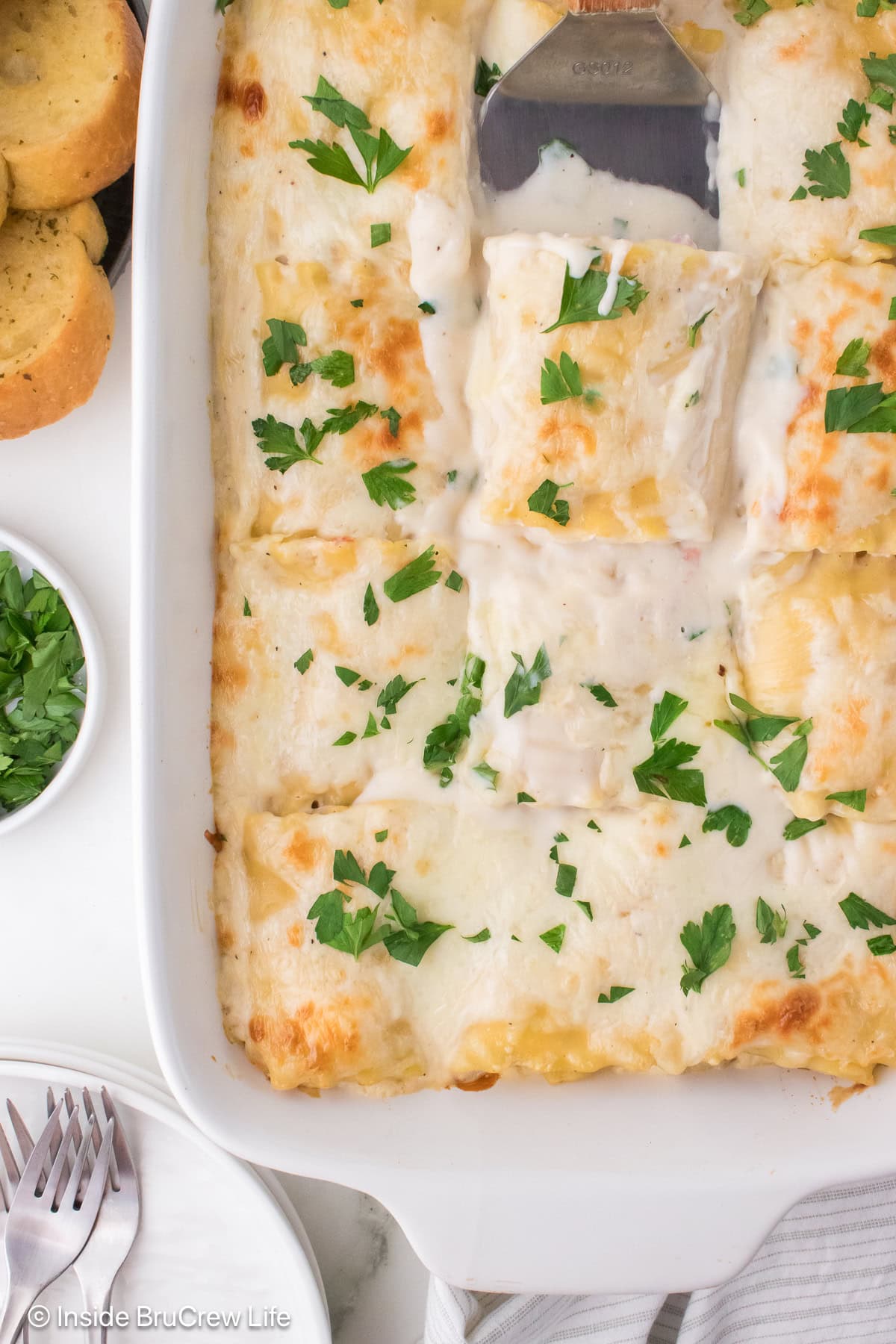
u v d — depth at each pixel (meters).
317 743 0.60
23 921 0.69
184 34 0.58
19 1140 0.67
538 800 0.60
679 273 0.58
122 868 0.69
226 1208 0.67
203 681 0.61
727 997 0.60
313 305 0.60
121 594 0.68
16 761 0.68
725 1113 0.61
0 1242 0.67
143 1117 0.67
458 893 0.60
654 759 0.60
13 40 0.64
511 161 0.61
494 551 0.60
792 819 0.60
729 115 0.60
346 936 0.60
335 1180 0.59
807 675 0.59
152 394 0.58
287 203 0.60
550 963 0.60
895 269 0.59
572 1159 0.60
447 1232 0.59
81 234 0.64
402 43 0.60
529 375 0.58
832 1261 0.69
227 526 0.61
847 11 0.60
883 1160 0.60
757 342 0.60
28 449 0.68
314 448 0.60
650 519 0.59
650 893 0.60
